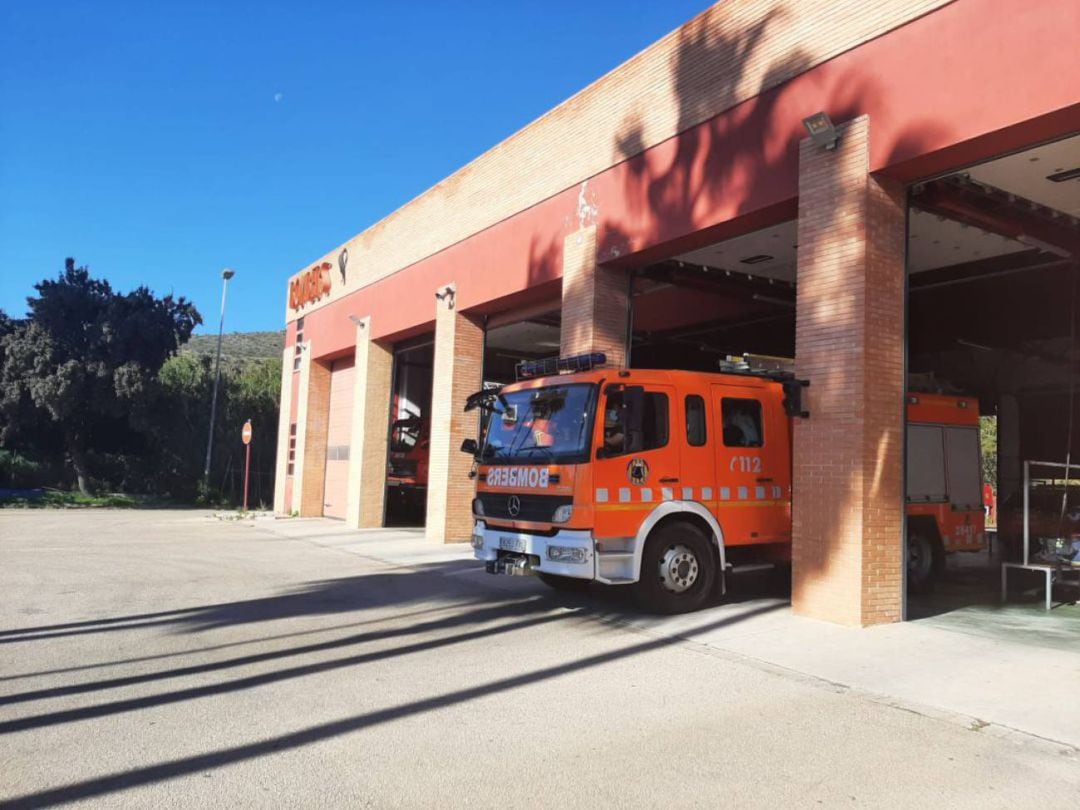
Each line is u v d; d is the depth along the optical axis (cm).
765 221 1048
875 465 835
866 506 824
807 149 918
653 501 874
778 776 444
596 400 860
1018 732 516
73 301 3706
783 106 973
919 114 817
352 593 1044
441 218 1786
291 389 2744
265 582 1134
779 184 973
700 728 522
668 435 897
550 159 1419
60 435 4088
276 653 714
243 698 575
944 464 1147
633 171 1223
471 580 1159
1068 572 1002
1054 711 554
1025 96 737
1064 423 1795
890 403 854
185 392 4109
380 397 2141
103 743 479
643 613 898
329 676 639
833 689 612
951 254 1259
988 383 1881
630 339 1320
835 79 905
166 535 1875
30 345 3647
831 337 868
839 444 848
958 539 1148
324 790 415
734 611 909
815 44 932
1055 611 945
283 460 2747
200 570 1248
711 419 933
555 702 576
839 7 906
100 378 3697
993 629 819
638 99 1217
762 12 1009
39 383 3584
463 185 1698
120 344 3656
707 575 917
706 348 2012
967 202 1000
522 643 763
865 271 844
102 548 1550
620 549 845
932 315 1625
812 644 748
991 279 1391
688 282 1395
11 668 654
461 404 1706
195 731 503
